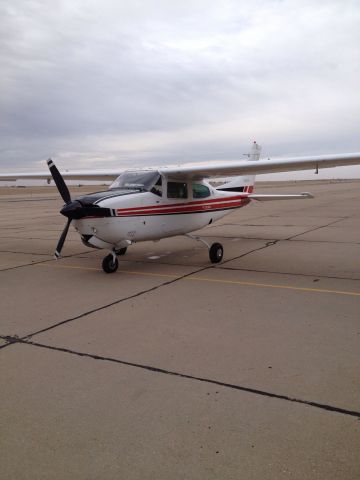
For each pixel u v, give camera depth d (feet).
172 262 27.22
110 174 33.60
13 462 7.71
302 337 13.42
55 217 65.41
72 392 10.19
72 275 23.73
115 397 9.90
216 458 7.63
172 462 7.57
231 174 27.99
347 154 24.00
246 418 8.86
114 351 12.63
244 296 18.47
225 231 43.19
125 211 22.98
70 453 7.92
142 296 18.81
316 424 8.55
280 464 7.40
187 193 27.63
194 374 10.99
